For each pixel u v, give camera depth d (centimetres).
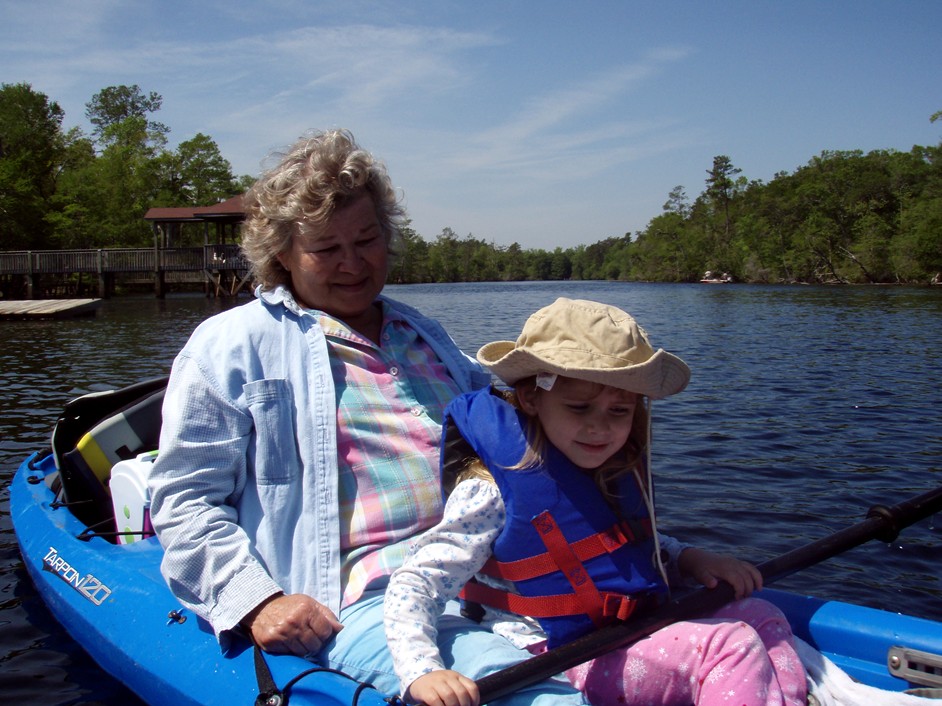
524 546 183
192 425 205
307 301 232
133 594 267
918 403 878
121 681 263
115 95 7319
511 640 191
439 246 13250
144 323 2081
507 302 4156
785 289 5631
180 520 201
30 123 5094
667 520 484
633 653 180
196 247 3306
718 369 1192
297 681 189
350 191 221
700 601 189
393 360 232
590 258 15425
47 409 853
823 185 7244
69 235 4631
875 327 2062
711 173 9619
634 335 179
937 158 7250
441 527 186
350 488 211
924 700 186
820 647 235
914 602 374
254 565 199
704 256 9175
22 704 267
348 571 207
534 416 187
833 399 905
